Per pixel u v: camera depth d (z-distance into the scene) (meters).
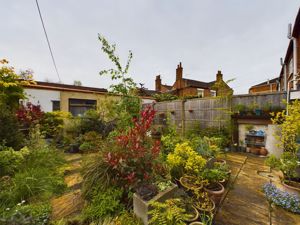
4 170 2.74
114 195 2.06
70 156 4.51
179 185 2.44
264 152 4.78
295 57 5.63
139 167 2.12
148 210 1.69
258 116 4.95
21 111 4.46
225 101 5.85
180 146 2.82
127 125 3.85
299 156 2.89
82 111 8.46
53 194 2.47
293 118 2.69
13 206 1.97
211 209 1.95
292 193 2.48
